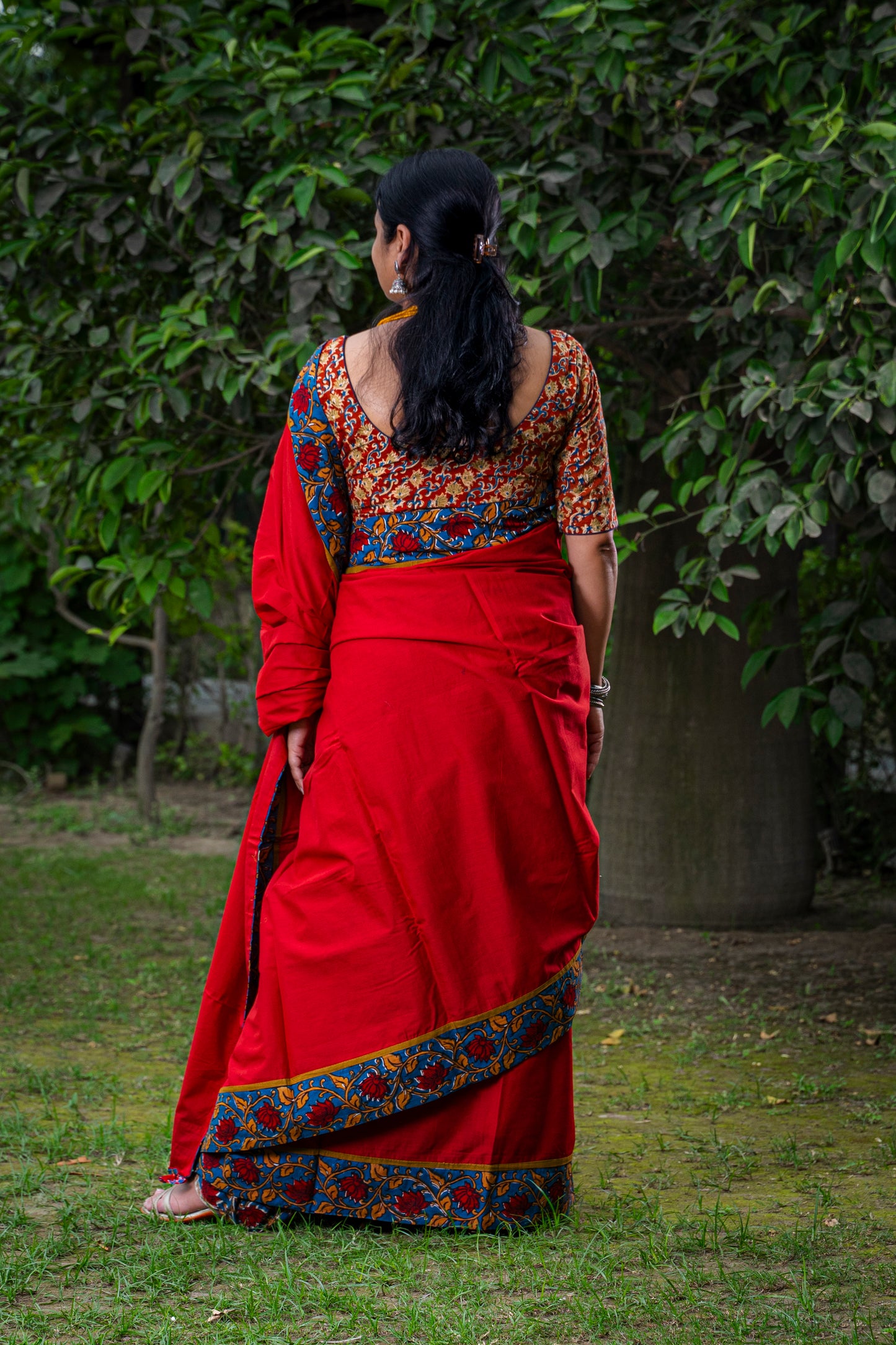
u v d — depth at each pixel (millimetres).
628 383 5137
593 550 2584
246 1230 2471
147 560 4953
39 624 10500
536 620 2490
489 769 2441
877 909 6398
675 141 4098
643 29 3938
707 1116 3361
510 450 2479
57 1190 2711
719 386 4535
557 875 2494
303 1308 2088
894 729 7168
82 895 6789
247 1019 2570
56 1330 2002
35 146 4828
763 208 4004
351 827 2465
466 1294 2127
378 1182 2457
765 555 5754
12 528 9555
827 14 4230
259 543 2602
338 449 2518
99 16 4898
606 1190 2750
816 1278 2193
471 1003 2428
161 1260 2281
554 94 4402
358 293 4906
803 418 3840
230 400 4418
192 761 11094
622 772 6008
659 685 5891
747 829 5895
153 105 4961
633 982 4996
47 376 5277
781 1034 4254
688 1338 1942
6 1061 3889
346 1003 2436
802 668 5977
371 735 2457
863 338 3852
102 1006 4664
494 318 2432
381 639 2480
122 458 4781
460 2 4336
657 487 5754
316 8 6867
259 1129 2461
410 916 2426
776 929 5910
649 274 4934
